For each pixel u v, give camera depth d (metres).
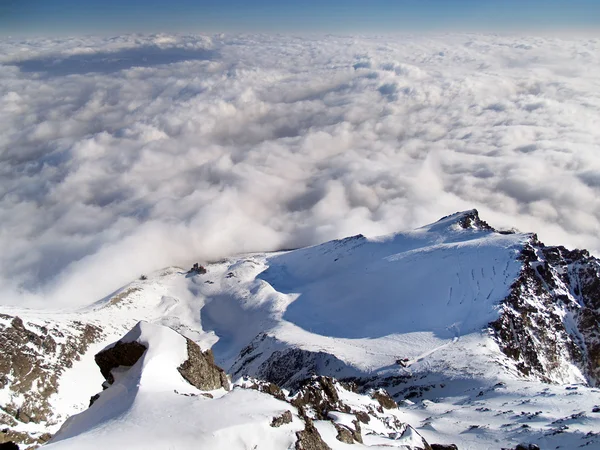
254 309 183.50
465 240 177.25
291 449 27.72
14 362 108.38
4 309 139.12
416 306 147.50
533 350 121.06
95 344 138.75
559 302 139.62
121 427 26.59
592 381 124.06
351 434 39.09
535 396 78.81
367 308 158.00
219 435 26.47
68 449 23.95
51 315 149.00
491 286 141.75
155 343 34.62
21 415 96.38
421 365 109.44
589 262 153.75
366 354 123.12
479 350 111.62
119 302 194.50
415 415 77.38
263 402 30.69
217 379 36.84
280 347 138.25
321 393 55.62
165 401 29.27
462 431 63.31
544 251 159.62
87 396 111.81
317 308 169.75
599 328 133.75
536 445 53.78
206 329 187.75
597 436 51.97
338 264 198.38
